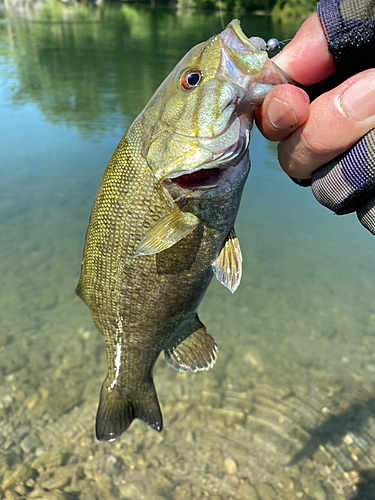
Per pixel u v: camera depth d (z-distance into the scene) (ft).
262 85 0.57
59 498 1.16
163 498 1.20
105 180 0.69
